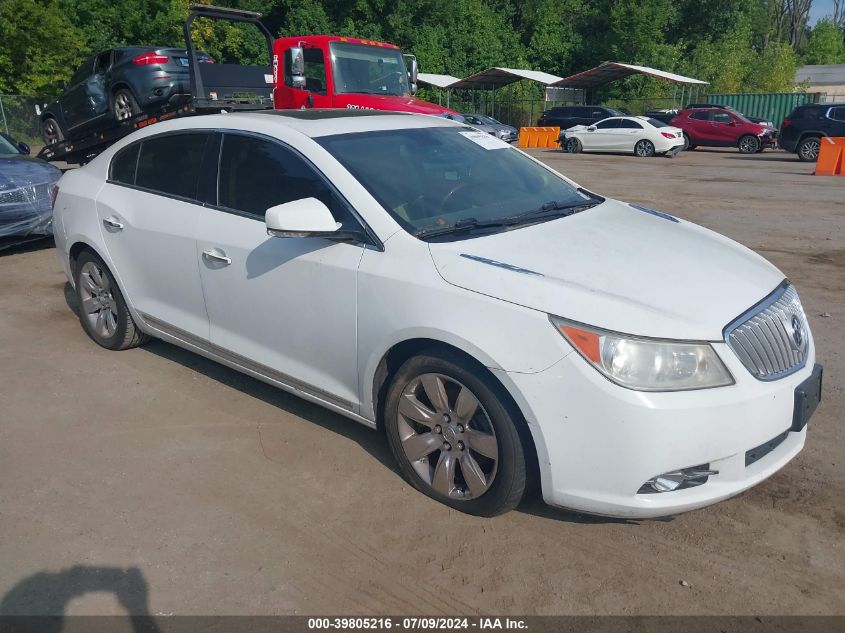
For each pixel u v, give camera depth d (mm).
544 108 38562
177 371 4746
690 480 2754
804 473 3438
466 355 2980
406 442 3285
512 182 4004
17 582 2766
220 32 34188
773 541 2951
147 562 2875
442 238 3256
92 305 5105
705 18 48219
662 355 2646
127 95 11289
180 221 4172
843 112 20406
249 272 3773
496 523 3094
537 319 2766
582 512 2857
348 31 36781
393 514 3168
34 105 25609
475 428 3037
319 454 3682
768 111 36219
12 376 4695
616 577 2758
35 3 25984
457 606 2625
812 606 2592
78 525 3119
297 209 3178
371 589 2719
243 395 4375
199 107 9898
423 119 4332
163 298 4441
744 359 2766
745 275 3201
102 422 4051
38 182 7707
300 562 2869
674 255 3277
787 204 11797
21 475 3520
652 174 17562
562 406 2717
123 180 4715
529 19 48469
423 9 40000
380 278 3193
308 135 3734
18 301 6367
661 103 38469
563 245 3236
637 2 43406
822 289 6562
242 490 3371
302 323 3586
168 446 3783
